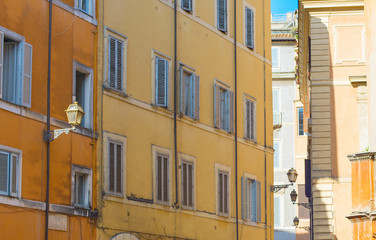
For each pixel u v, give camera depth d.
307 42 45.47
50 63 27.55
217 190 36.75
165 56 34.00
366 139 40.31
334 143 40.53
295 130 65.75
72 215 28.14
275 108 66.81
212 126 36.81
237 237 37.78
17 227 25.61
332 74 40.97
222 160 37.28
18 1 26.25
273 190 41.16
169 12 34.47
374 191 31.58
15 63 26.25
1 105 25.16
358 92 40.59
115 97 30.83
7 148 25.33
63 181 27.81
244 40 39.91
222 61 37.97
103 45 30.36
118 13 31.33
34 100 26.67
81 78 29.70
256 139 40.16
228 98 38.12
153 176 32.69
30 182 26.27
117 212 30.47
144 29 32.81
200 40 36.47
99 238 29.41
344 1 40.81
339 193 40.22
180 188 34.28
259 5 41.56
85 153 29.08
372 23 34.38
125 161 31.12
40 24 27.19
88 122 29.45
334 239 39.97
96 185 29.48
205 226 35.69
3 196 25.06
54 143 27.42
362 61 40.84
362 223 31.69
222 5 38.25
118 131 30.88
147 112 32.62
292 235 64.12
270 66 42.12
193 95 35.59
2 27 25.52
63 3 28.42
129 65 31.83
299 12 42.78
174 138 34.12
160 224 32.88
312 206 42.12
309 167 45.31
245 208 38.62
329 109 40.72
